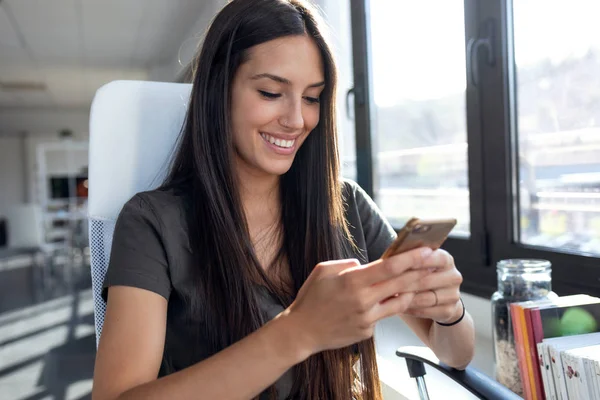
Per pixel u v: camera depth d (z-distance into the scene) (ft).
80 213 21.02
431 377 4.20
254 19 2.80
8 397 8.43
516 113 4.66
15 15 14.89
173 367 2.99
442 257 2.14
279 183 3.37
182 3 13.97
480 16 4.80
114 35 17.34
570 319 2.92
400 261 1.95
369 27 6.65
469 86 4.98
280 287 3.14
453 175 5.73
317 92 3.00
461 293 5.17
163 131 3.50
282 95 2.88
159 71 22.15
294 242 3.27
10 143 35.24
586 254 3.98
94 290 3.42
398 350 3.21
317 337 2.01
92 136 3.38
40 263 23.66
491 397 2.60
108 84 3.41
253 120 2.86
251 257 2.99
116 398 2.19
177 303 2.91
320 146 3.25
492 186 4.84
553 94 4.37
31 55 19.83
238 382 2.03
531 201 4.63
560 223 4.38
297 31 2.81
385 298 2.03
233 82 2.90
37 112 33.55
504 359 3.37
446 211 5.89
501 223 4.77
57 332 12.11
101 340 2.49
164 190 3.03
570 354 2.57
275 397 2.88
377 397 3.22
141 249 2.74
